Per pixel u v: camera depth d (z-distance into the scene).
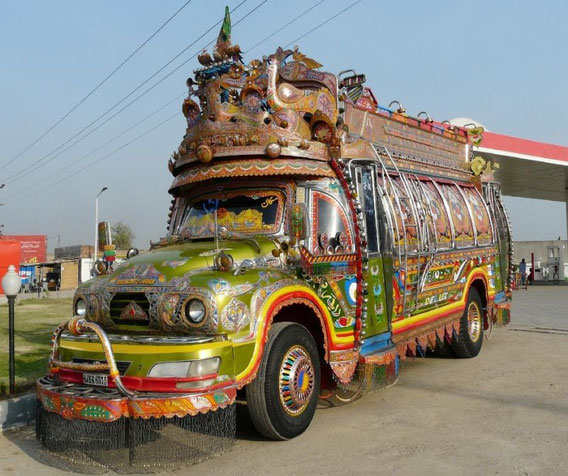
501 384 6.86
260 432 4.86
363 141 6.57
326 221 5.79
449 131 9.27
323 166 5.89
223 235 5.63
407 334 6.95
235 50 6.04
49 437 4.89
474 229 9.01
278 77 5.91
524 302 17.91
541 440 4.76
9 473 4.44
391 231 6.57
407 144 7.86
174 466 4.42
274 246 5.34
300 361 5.02
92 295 5.01
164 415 4.09
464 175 9.54
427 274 7.41
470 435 4.94
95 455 4.71
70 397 4.32
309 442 4.88
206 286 4.48
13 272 6.41
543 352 8.92
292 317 5.52
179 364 4.21
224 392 4.25
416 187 7.64
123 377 4.31
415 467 4.23
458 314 8.34
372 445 4.75
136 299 4.70
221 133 5.77
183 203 6.46
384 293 6.36
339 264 5.71
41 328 12.77
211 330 4.41
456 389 6.68
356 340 5.81
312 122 5.97
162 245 6.10
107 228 6.00
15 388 6.45
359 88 6.84
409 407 5.92
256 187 5.87
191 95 6.28
